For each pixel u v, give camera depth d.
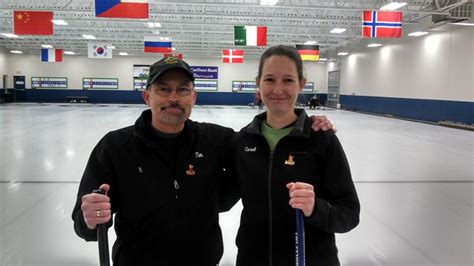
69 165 6.29
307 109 23.59
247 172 1.51
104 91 27.00
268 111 1.54
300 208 1.29
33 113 16.95
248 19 15.75
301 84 1.52
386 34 10.53
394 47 17.56
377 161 7.05
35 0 13.16
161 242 1.50
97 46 18.11
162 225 1.49
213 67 27.25
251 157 1.52
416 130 12.19
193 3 11.22
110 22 16.50
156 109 1.51
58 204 4.26
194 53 26.09
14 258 2.92
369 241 3.34
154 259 1.49
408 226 3.71
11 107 21.05
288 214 1.45
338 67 24.88
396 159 7.26
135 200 1.50
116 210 1.59
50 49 21.66
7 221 3.72
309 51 17.20
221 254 1.65
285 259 1.46
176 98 1.49
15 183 5.14
